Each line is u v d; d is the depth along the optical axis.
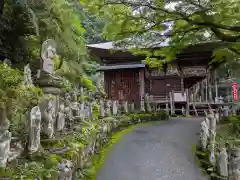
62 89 7.11
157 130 11.62
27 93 4.37
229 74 21.39
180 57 21.77
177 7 8.12
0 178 2.89
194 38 9.41
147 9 8.18
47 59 5.93
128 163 6.87
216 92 21.48
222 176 5.87
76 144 5.22
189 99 21.19
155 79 23.70
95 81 19.41
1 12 9.87
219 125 13.38
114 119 11.47
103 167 6.39
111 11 7.97
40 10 10.72
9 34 10.69
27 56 10.88
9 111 3.85
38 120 3.94
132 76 21.89
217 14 7.45
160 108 21.67
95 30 23.45
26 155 3.73
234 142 8.44
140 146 8.62
